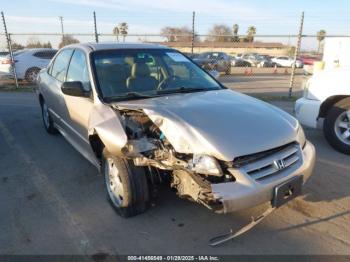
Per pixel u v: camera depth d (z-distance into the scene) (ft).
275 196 9.42
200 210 11.60
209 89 13.76
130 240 10.16
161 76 13.84
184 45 57.31
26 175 14.80
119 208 11.23
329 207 11.91
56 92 16.66
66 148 18.03
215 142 9.23
